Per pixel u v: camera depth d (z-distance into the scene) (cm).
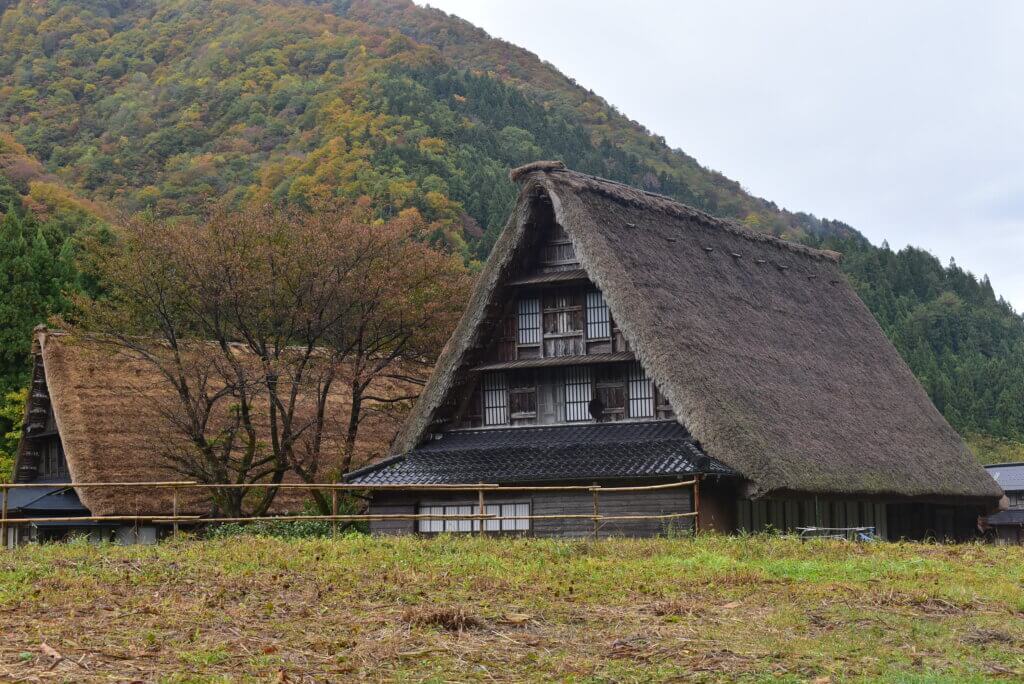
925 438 3278
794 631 1192
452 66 12888
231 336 3441
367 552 1769
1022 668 1038
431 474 2728
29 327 4406
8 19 12588
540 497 2670
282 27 12331
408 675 989
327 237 3180
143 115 10412
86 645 1038
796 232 13488
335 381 3784
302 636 1122
